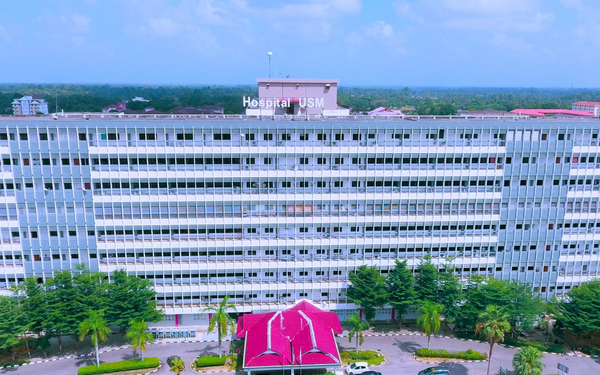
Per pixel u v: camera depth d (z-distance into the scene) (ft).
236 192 267.39
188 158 259.60
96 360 245.04
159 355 253.03
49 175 254.27
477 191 278.87
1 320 229.25
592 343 264.93
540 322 272.10
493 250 290.15
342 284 284.61
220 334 241.96
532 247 290.76
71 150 252.21
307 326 239.91
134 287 253.44
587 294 252.62
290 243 276.62
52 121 247.91
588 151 277.23
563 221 287.69
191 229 270.26
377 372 229.45
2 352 252.83
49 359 247.50
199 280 277.64
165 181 261.24
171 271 273.95
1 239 260.83
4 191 254.06
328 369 235.61
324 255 283.18
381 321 294.25
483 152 272.51
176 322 282.56
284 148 263.49
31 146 249.34
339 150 266.16
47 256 265.54
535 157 276.21
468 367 239.50
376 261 284.20
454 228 284.61
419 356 250.37
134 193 262.06
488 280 273.95
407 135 268.82
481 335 270.67
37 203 257.14
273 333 232.94
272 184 268.82
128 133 254.06
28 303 240.73
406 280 266.57
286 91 317.01
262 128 260.42
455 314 265.34
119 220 264.31
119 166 257.96
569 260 294.66
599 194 285.43
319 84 319.68
